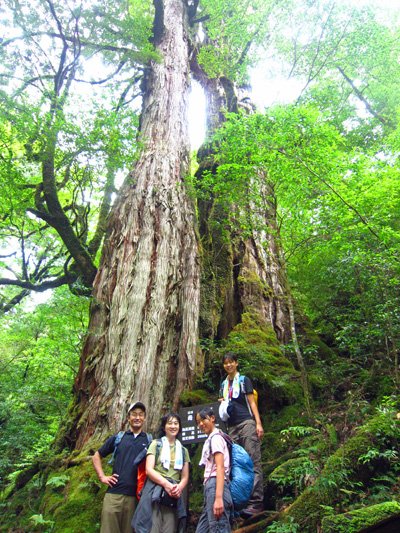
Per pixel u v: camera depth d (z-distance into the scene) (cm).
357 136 1534
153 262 1009
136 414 530
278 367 927
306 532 477
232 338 1027
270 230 1126
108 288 990
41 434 1210
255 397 609
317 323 1194
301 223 1012
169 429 505
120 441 521
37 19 1178
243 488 452
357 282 799
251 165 966
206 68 1647
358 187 902
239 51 1650
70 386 1395
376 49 1502
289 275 1312
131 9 1689
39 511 724
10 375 1494
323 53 1574
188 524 646
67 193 1764
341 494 506
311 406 800
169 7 1617
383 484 531
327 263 1066
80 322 1562
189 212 1131
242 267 1211
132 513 480
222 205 1265
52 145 1033
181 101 1356
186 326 955
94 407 845
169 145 1223
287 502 579
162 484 458
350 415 677
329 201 913
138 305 941
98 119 978
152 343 906
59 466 802
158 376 889
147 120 1302
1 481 1040
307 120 859
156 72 1412
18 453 1129
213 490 437
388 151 1197
